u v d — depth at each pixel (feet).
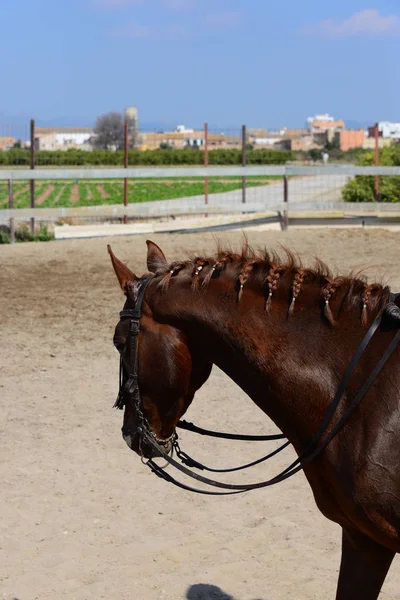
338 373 9.82
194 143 276.00
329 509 10.09
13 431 22.07
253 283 10.33
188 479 19.13
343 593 10.30
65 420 22.94
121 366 10.82
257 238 51.06
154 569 14.90
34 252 47.70
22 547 15.80
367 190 63.72
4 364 28.04
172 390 10.36
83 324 33.04
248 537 16.12
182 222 57.06
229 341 10.14
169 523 16.83
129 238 52.01
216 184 126.11
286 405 10.00
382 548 10.07
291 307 10.12
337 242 49.37
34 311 34.94
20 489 18.51
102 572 14.80
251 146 208.85
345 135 242.17
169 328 10.30
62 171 53.01
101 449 20.93
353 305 10.08
